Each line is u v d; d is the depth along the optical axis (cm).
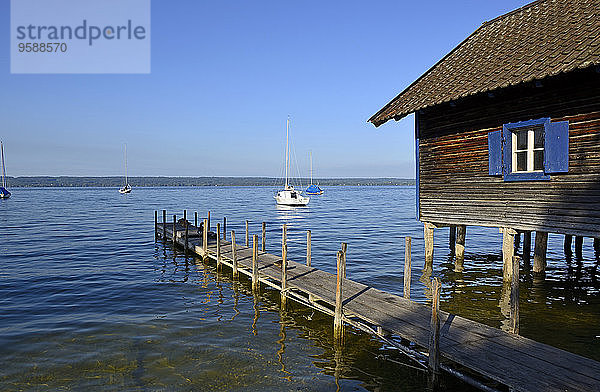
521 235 2773
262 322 1137
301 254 2277
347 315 973
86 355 920
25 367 860
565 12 1292
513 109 1170
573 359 663
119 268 1881
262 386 779
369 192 15575
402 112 1304
